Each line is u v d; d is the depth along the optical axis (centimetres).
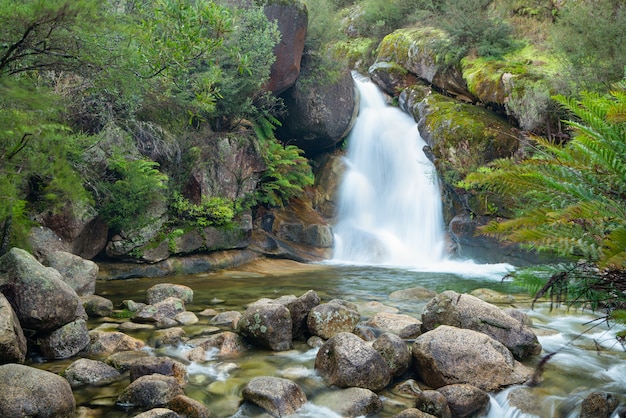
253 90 1374
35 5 535
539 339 634
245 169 1342
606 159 323
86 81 908
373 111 1836
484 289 909
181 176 1204
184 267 1159
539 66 1468
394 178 1689
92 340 599
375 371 490
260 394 449
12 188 675
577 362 544
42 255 909
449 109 1540
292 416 438
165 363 496
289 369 531
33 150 679
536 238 308
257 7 1394
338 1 2639
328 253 1505
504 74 1462
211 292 952
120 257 1088
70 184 732
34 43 593
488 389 479
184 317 711
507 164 367
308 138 1708
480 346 504
